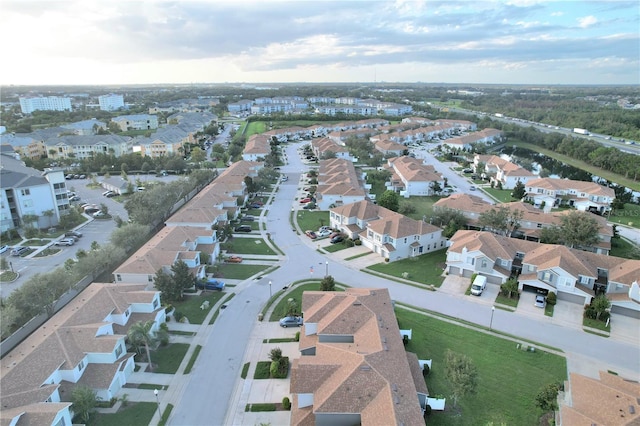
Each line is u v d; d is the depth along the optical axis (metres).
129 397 43.59
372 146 177.38
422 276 71.62
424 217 92.69
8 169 98.69
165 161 150.00
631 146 197.62
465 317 59.38
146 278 63.25
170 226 82.31
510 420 41.19
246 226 92.56
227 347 52.09
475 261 69.50
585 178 143.12
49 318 55.84
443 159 172.00
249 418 41.09
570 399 39.53
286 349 51.53
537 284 65.38
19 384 39.03
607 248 79.81
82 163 144.25
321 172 134.00
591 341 54.47
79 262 63.66
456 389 40.81
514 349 52.47
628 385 40.69
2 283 69.06
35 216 90.00
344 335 48.00
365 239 84.00
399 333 48.03
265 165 146.38
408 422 34.31
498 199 119.31
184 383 45.81
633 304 59.50
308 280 69.75
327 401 37.22
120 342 46.84
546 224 86.75
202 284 65.69
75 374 42.50
